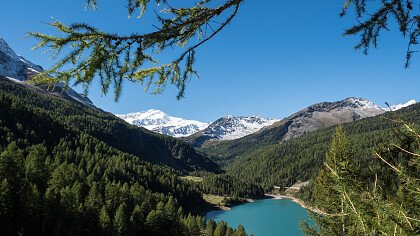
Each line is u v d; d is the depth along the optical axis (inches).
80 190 3243.1
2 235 2219.5
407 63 204.7
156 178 5821.9
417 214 110.1
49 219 2519.7
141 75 198.1
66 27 162.4
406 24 199.2
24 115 6363.2
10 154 2731.3
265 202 6958.7
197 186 7308.1
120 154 6993.1
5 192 2299.5
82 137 6919.3
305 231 402.3
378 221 107.7
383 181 127.5
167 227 3184.1
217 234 3297.2
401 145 130.6
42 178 3334.2
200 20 194.2
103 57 171.8
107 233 2701.8
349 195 120.8
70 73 169.9
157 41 185.3
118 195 3440.0
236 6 196.4
